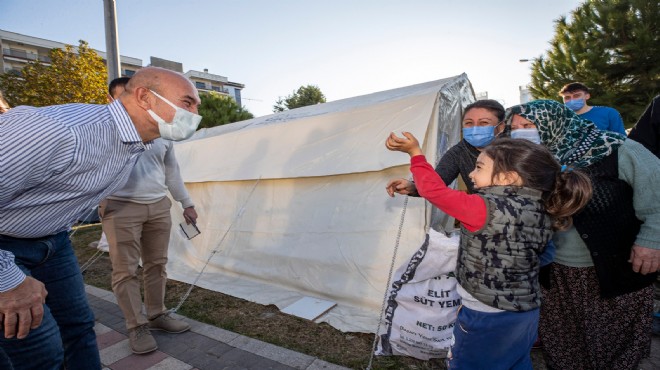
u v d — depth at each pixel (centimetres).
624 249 153
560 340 179
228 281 365
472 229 131
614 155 151
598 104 1137
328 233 311
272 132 351
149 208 248
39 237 144
